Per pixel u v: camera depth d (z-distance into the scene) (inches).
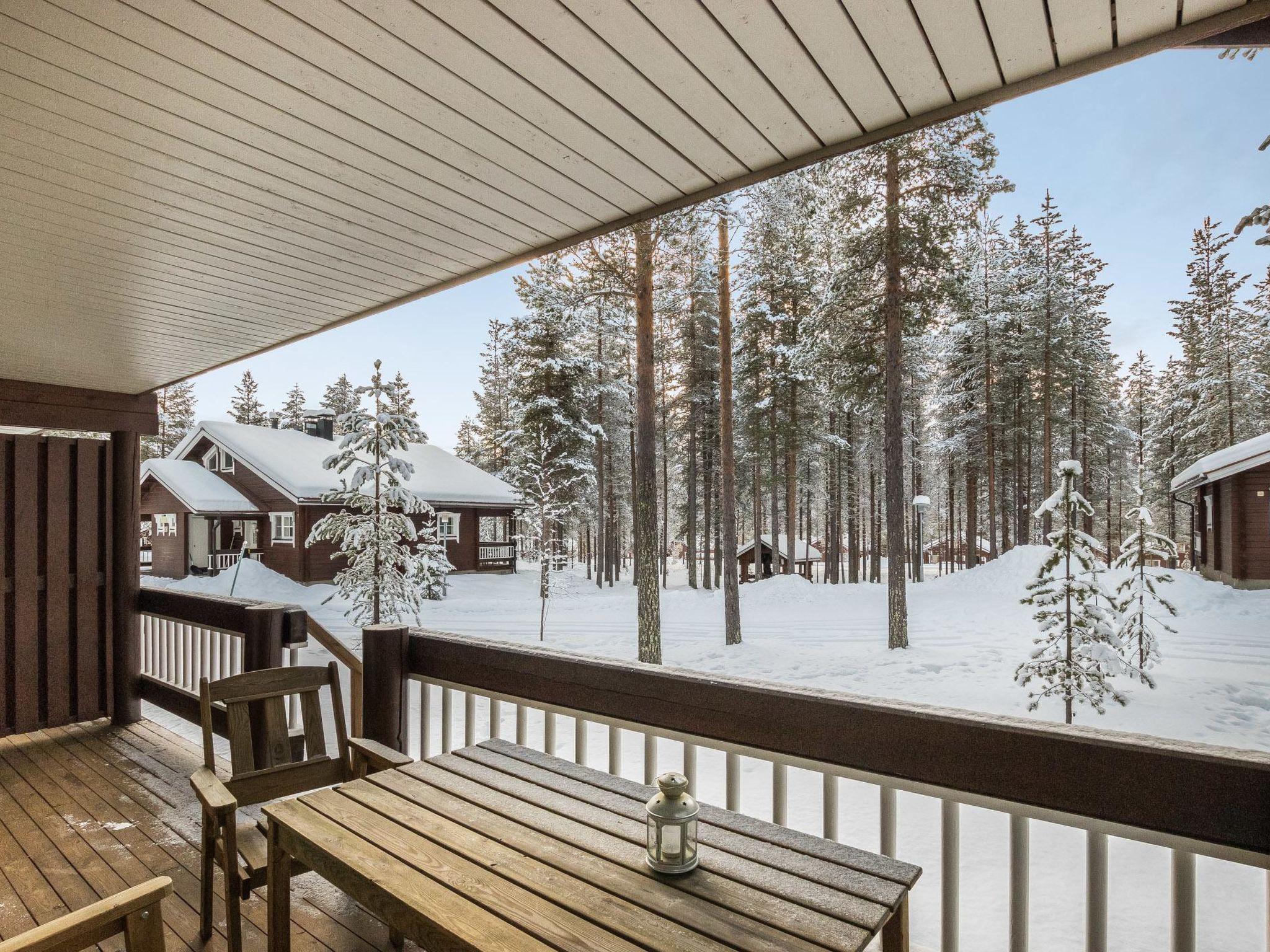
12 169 94.3
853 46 70.2
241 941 76.3
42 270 127.9
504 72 75.2
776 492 870.4
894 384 454.6
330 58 72.6
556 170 97.7
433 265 131.1
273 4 63.9
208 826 85.1
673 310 948.0
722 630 549.0
